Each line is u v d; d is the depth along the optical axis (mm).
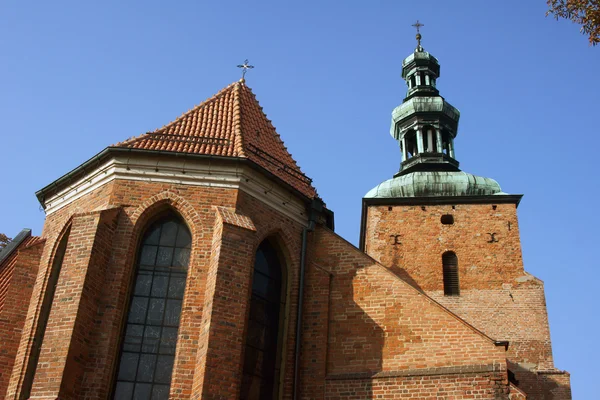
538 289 34312
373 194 39531
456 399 18969
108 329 18859
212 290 18812
